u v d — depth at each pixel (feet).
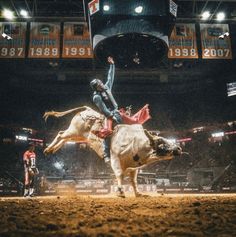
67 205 17.25
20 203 18.66
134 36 43.39
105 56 47.26
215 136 125.18
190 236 10.05
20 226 11.20
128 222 11.99
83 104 135.64
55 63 115.55
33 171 42.06
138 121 26.53
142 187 64.54
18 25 79.46
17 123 125.29
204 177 112.47
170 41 77.51
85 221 12.10
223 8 91.71
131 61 48.08
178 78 132.98
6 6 86.79
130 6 41.32
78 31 79.71
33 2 84.53
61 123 132.05
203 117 131.03
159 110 138.10
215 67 123.24
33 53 77.36
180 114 135.85
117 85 135.95
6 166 108.58
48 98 135.85
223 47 80.53
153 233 10.25
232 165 109.50
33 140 125.70
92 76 124.36
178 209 15.26
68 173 113.60
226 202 17.95
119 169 24.77
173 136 131.54
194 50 77.71
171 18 42.32
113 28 41.98
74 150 124.77
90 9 41.93
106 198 23.76
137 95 140.05
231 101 127.34
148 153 24.11
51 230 10.78
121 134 25.13
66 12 85.35
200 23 83.10
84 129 27.17
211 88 133.39
